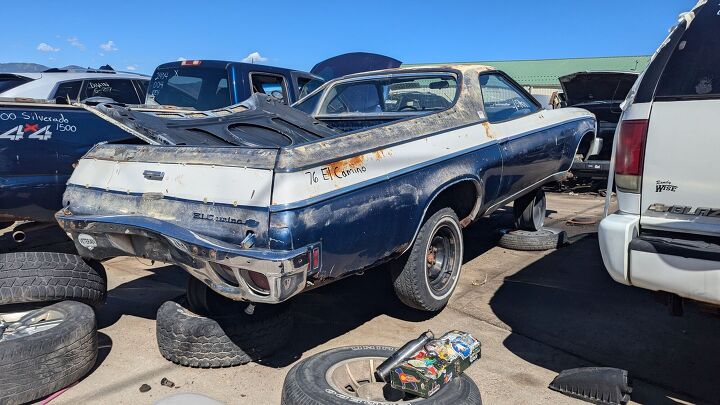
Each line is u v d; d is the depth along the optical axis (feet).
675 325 12.71
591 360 11.20
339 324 13.17
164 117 13.33
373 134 11.20
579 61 103.76
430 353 9.57
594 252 18.49
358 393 9.74
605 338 12.13
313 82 25.39
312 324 13.17
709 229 8.33
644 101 8.94
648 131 8.85
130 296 15.01
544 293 14.80
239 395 10.02
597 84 30.96
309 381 9.14
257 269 8.99
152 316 13.66
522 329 12.65
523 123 16.14
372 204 10.53
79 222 10.85
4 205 13.39
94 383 10.39
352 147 10.55
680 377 10.46
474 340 10.28
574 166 29.19
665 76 8.82
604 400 9.48
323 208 9.62
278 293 9.07
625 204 9.25
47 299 11.18
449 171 12.50
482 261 17.69
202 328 10.79
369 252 10.70
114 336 12.48
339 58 31.55
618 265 8.97
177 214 10.24
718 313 8.70
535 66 107.14
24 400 9.46
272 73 22.63
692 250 8.19
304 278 9.36
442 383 9.16
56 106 14.53
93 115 15.12
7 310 11.27
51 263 11.24
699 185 8.41
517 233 19.02
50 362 9.64
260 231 9.20
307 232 9.34
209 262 9.45
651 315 13.28
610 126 30.60
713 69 8.38
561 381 9.98
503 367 10.96
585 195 31.63
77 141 14.58
